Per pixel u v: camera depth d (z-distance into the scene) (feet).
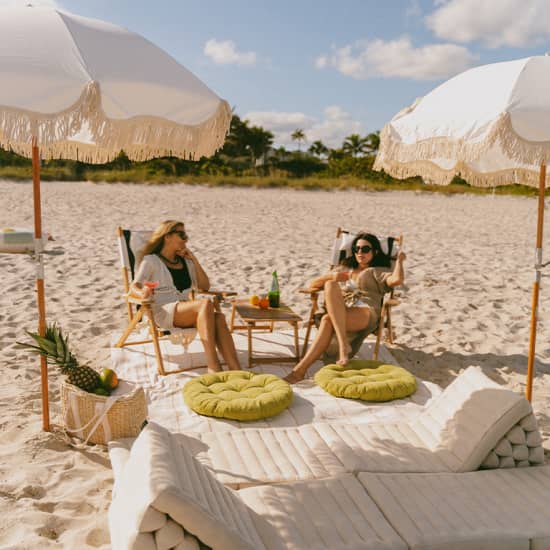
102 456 11.66
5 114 8.34
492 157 15.11
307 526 8.04
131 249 18.08
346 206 64.28
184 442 10.46
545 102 9.47
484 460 10.02
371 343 18.48
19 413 13.41
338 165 120.47
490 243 40.06
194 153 10.37
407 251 35.40
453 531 7.95
